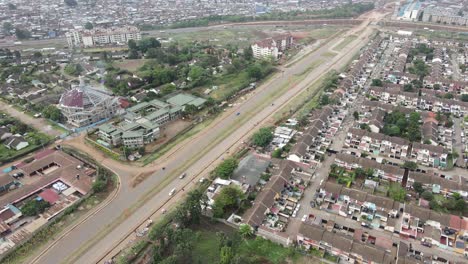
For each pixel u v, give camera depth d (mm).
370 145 188375
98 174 171375
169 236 129875
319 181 165375
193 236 131625
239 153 188250
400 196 150625
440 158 177000
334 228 138000
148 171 175750
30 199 157375
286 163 169625
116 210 150750
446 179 156750
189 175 172625
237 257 116312
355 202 147250
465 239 129625
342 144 194625
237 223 141625
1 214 143375
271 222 140625
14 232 139625
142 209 151000
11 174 174875
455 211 145875
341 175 167875
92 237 137125
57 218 145375
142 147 190750
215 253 128250
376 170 166750
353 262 122688
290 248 127875
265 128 199125
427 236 131250
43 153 189875
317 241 126875
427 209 141875
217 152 191000
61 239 136625
